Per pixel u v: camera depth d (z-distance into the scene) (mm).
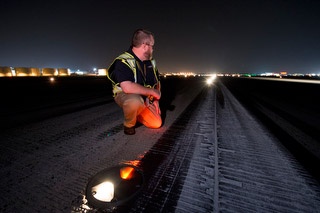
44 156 1475
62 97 5363
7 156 1470
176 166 1312
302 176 1178
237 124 2418
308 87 5418
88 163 1362
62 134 2023
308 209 889
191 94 6230
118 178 1163
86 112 3221
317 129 2188
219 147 1653
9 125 2371
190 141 1804
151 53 1848
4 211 871
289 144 1721
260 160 1396
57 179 1152
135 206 915
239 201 949
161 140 1832
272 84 7938
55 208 899
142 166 1313
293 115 2955
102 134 2027
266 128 2234
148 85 1996
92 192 1025
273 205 916
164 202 944
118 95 1924
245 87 9641
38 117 2826
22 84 11414
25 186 1077
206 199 966
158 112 2148
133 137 1929
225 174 1205
